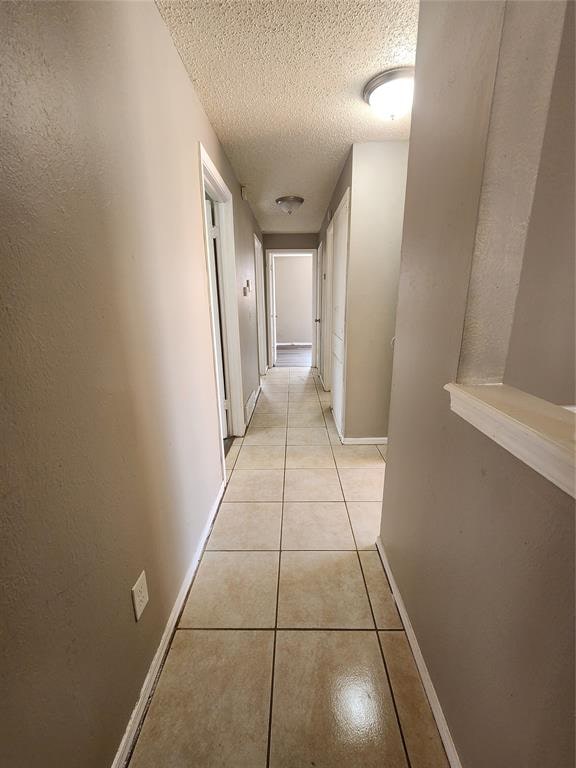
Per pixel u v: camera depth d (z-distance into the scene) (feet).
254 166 8.55
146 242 3.60
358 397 9.12
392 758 2.95
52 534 2.12
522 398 2.32
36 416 1.99
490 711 2.35
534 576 1.90
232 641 3.96
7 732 1.79
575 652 1.61
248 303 11.59
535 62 2.08
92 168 2.60
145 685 3.37
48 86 2.10
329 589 4.66
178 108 4.60
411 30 4.19
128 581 3.11
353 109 5.98
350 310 8.49
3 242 1.75
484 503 2.40
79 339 2.42
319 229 16.43
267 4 3.82
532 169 2.27
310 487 7.23
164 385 4.07
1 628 1.74
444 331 2.93
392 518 4.67
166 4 3.83
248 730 3.15
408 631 3.95
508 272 2.46
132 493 3.22
